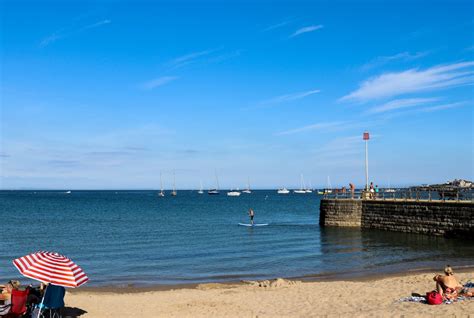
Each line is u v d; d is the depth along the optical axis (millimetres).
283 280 20234
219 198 178625
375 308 13594
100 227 52625
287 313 13773
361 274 23344
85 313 14617
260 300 16016
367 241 36719
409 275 22328
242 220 63500
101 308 15328
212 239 40375
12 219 64312
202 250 33344
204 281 22125
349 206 45562
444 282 13883
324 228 46469
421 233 37812
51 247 35594
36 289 13977
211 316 13703
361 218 44844
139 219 65312
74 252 32688
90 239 40844
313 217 69875
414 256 28906
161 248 34562
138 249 34094
